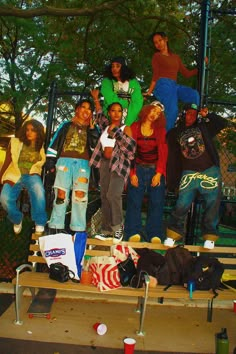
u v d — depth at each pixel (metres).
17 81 12.66
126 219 5.18
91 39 10.37
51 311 4.70
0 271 5.57
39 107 13.33
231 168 7.55
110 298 5.18
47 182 5.70
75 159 4.85
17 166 4.90
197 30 8.30
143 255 4.57
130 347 3.60
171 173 5.20
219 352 3.57
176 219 4.96
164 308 5.05
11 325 4.21
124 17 8.33
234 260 5.14
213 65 8.23
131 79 5.29
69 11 6.64
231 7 7.18
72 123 4.94
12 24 12.57
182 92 5.58
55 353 3.67
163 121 5.07
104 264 4.42
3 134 16.14
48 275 4.64
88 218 6.52
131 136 4.84
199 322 4.66
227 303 5.19
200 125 4.98
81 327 4.30
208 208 4.93
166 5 8.67
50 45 12.80
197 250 5.06
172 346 3.98
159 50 5.63
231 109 8.20
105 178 4.84
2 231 6.05
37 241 5.05
